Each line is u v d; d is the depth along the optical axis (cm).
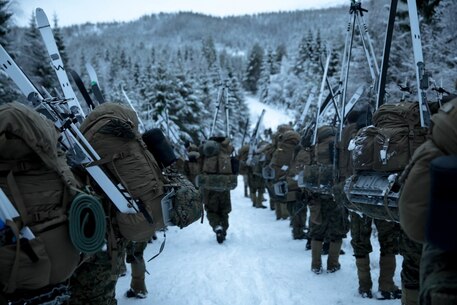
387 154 331
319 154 579
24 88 296
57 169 252
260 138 1909
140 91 4512
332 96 601
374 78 527
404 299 326
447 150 189
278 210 1130
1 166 240
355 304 462
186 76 3684
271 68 10806
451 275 178
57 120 296
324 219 593
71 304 302
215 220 845
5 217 223
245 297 511
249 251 761
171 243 862
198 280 584
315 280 564
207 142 834
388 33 417
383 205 329
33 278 233
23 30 2228
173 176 379
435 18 1353
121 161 325
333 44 3272
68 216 250
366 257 482
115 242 323
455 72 1192
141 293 523
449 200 163
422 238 196
